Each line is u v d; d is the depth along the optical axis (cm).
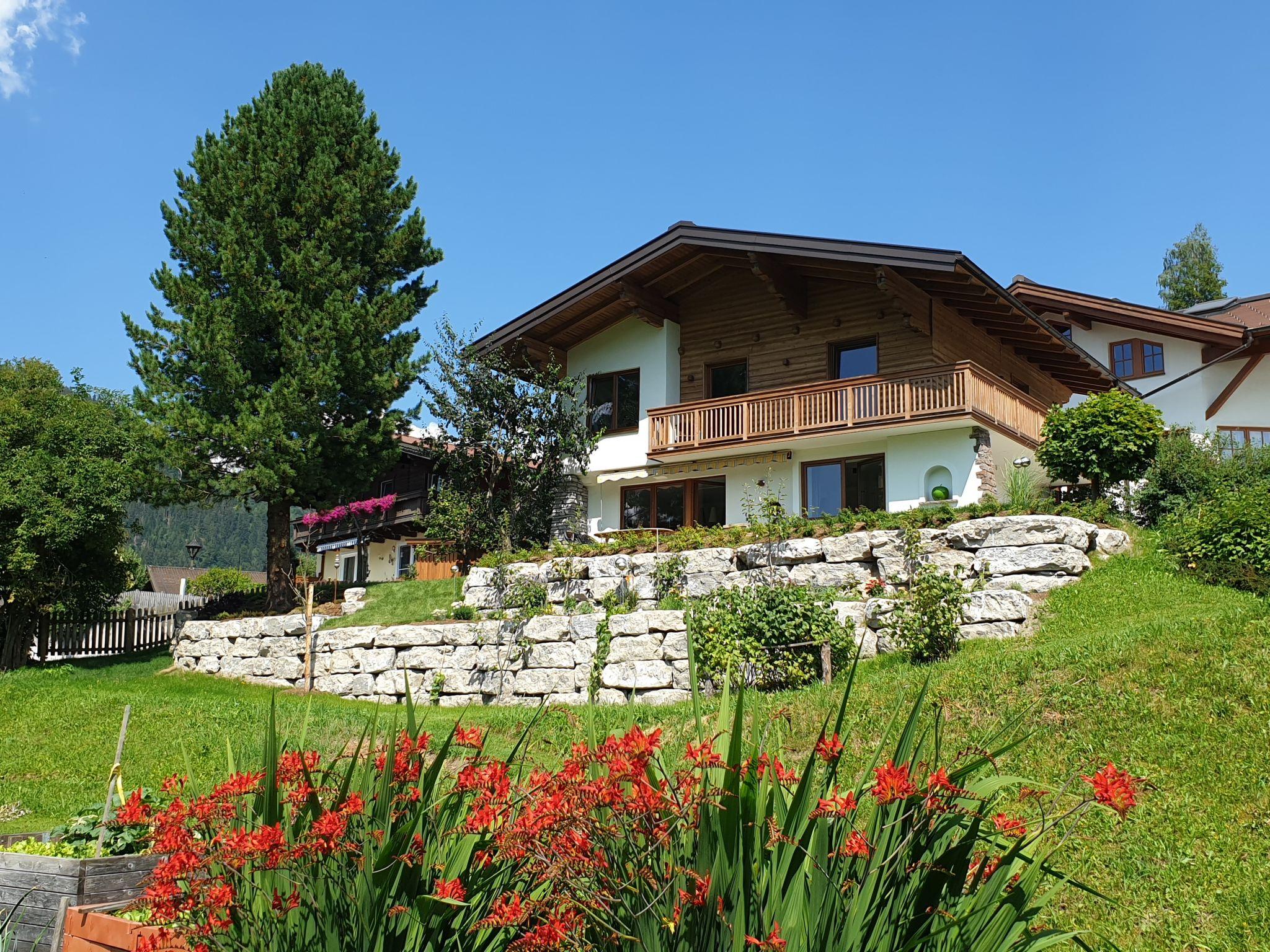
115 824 642
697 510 2344
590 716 444
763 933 332
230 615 2366
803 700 1173
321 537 3547
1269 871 693
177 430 2298
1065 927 661
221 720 1498
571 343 2573
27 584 2322
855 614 1495
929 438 2009
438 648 1853
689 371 2445
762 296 2366
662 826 345
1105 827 768
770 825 353
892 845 353
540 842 369
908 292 2022
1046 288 2934
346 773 424
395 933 367
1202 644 1044
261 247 2345
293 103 2498
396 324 2459
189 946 382
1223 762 838
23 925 586
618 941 350
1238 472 1811
